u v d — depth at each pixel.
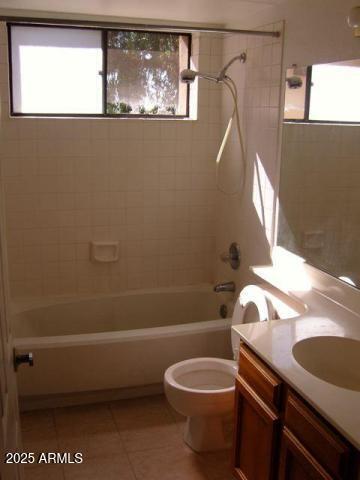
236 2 2.78
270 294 2.83
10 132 3.43
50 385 3.06
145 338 3.15
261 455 2.12
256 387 2.13
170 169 3.80
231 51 3.48
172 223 3.91
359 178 2.20
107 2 2.90
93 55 3.56
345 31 2.24
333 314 2.36
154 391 3.32
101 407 3.17
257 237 3.23
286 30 2.73
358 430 1.54
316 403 1.67
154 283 3.98
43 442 2.81
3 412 1.39
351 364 2.12
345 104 2.25
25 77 3.47
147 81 3.72
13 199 3.53
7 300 1.75
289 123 2.72
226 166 3.69
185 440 2.84
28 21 2.45
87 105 3.62
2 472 1.27
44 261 3.70
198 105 3.73
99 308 3.82
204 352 3.29
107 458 2.69
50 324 3.70
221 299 3.82
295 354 2.06
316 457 1.74
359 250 2.22
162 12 3.15
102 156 3.64
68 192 3.63
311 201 2.57
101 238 3.78
